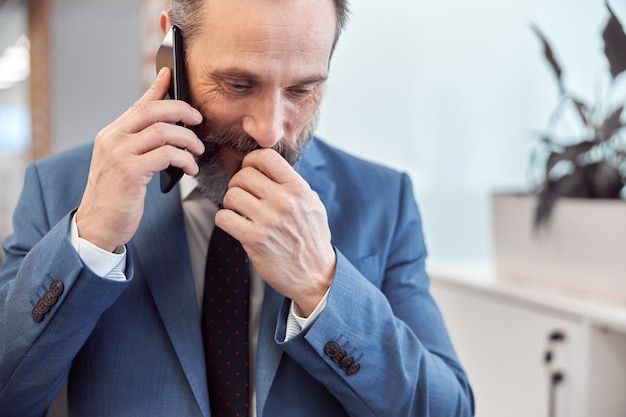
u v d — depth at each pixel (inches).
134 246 32.5
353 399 30.9
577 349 47.7
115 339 31.3
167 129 27.5
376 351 30.6
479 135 81.8
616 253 48.4
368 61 80.8
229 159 30.5
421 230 38.3
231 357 31.5
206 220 34.4
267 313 32.2
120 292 28.7
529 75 79.1
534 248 56.0
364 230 35.2
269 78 26.4
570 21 75.5
